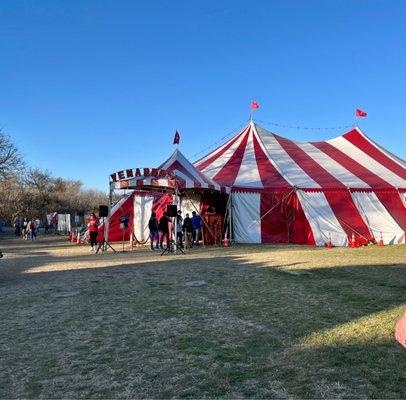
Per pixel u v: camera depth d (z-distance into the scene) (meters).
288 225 16.98
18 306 6.82
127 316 6.00
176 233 14.88
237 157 20.12
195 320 5.70
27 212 47.06
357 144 22.88
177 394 3.59
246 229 17.09
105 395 3.62
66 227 34.03
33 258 14.05
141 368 4.16
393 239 16.50
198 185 15.20
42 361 4.44
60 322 5.82
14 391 3.76
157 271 9.93
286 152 20.75
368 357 4.25
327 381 3.73
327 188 17.25
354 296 6.85
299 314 5.84
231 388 3.65
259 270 9.64
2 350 4.81
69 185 62.06
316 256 12.20
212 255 13.16
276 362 4.18
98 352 4.64
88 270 10.52
